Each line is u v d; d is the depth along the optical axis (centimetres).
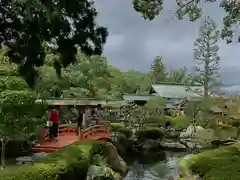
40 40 688
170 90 4444
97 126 1812
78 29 692
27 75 698
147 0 1054
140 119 2998
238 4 1116
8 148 1453
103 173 1198
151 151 2377
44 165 789
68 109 2514
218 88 3406
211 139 2183
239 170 704
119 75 4950
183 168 903
